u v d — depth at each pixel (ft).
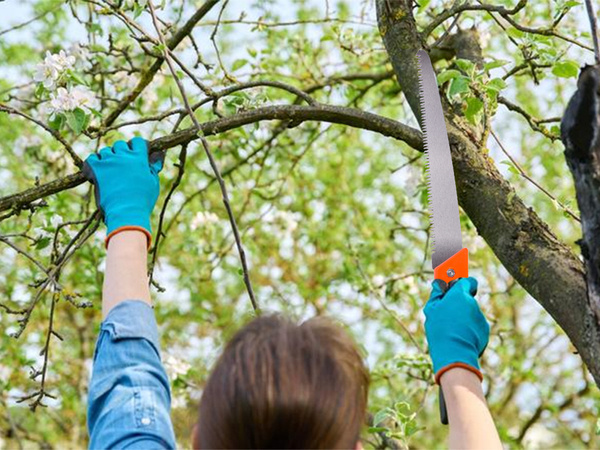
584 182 5.13
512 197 7.43
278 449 3.78
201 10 11.33
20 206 8.75
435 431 24.93
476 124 8.34
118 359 4.67
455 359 4.80
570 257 6.86
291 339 3.93
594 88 5.11
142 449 4.28
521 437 21.03
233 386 3.83
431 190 6.28
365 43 15.84
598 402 19.89
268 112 8.83
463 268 5.57
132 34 10.00
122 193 5.81
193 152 20.66
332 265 23.85
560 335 21.89
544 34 9.07
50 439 21.76
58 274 9.39
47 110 9.51
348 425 3.84
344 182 23.39
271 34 17.89
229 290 24.57
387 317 19.49
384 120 8.77
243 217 22.20
